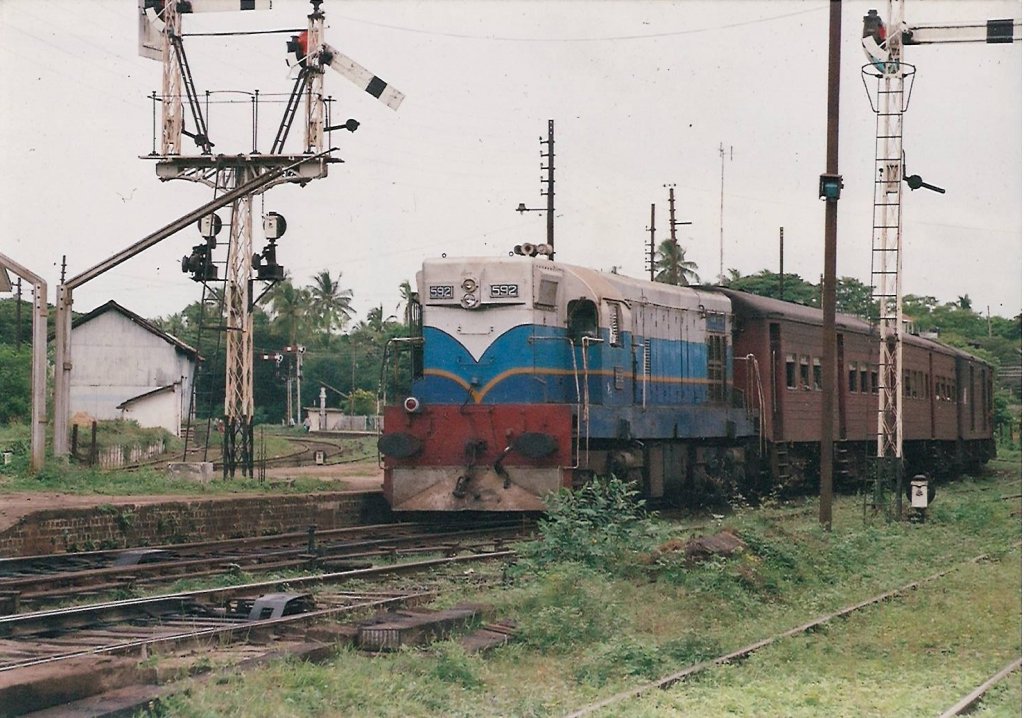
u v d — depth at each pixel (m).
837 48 21.78
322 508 23.12
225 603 12.98
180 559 16.81
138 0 26.12
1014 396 74.50
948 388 40.09
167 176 26.22
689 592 14.84
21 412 49.91
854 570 17.98
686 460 25.84
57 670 8.65
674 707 9.61
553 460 20.64
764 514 21.12
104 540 18.67
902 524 23.95
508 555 17.97
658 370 24.36
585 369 21.48
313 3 25.83
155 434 45.97
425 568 16.56
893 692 10.36
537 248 21.88
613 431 22.16
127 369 57.84
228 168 26.11
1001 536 22.53
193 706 8.56
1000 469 49.22
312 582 14.71
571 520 16.41
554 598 13.49
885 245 24.78
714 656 11.79
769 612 14.52
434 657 10.88
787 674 11.07
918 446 36.97
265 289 26.81
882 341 25.12
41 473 24.19
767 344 28.34
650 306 24.36
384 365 22.06
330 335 101.75
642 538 16.67
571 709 9.57
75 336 57.41
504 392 21.05
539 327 21.22
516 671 10.93
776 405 28.66
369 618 12.06
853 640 12.90
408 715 9.20
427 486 21.22
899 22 23.70
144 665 9.62
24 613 12.52
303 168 25.55
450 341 21.44
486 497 20.94
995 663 11.67
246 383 26.77
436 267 21.56
